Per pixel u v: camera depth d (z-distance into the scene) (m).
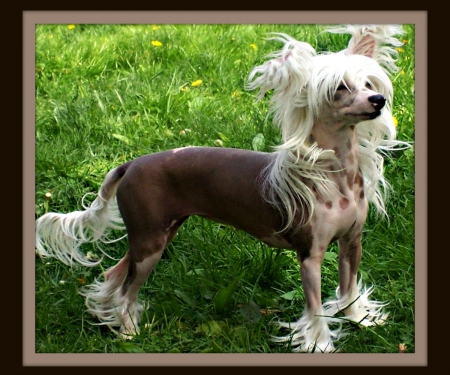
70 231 4.59
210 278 4.68
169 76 7.32
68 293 4.68
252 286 4.64
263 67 3.75
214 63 7.51
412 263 4.73
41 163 5.71
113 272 4.50
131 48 7.94
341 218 3.96
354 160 3.96
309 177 3.90
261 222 4.10
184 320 4.46
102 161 5.93
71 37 8.28
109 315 4.45
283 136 3.86
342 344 4.14
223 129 6.18
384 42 4.05
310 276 4.03
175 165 4.19
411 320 4.38
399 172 5.55
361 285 4.66
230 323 4.38
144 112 6.58
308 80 3.75
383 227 5.03
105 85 7.14
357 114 3.72
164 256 4.98
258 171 4.05
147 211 4.19
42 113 6.62
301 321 4.14
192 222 5.14
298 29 7.90
